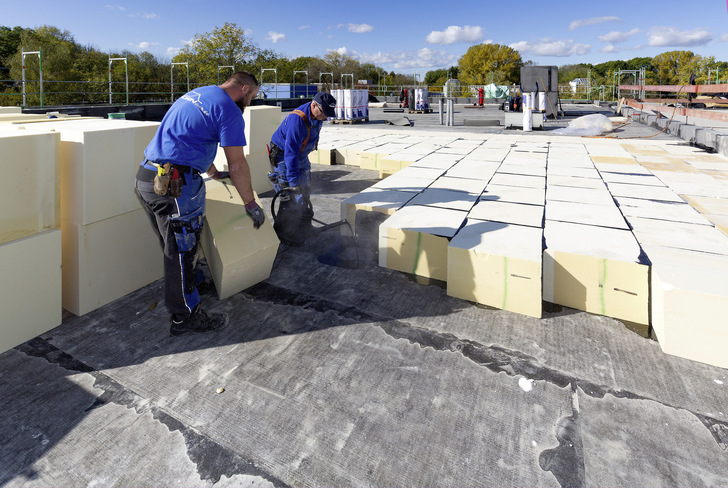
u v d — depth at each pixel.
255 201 2.27
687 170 5.27
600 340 2.17
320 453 1.49
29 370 1.92
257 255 2.64
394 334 2.24
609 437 1.55
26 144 1.97
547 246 2.54
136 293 2.69
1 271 1.97
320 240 3.79
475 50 52.72
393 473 1.41
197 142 1.99
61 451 1.48
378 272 3.05
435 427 1.60
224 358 2.03
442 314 2.45
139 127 2.52
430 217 3.19
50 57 27.20
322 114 3.24
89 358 2.02
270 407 1.71
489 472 1.41
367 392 1.79
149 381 1.86
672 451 1.48
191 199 2.06
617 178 4.73
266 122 5.45
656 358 2.01
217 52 35.62
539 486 1.36
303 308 2.53
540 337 2.20
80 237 2.30
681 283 1.98
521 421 1.63
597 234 2.78
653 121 12.45
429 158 6.29
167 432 1.58
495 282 2.47
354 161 7.56
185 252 2.11
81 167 2.20
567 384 1.83
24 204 2.02
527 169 5.31
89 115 13.80
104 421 1.62
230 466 1.43
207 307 2.53
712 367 1.93
